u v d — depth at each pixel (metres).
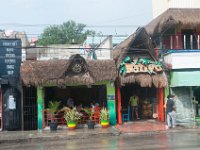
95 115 26.12
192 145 16.38
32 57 30.81
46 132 23.66
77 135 22.28
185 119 26.88
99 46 32.28
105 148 16.44
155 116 28.69
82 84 25.58
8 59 25.52
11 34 31.41
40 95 25.66
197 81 26.59
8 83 25.33
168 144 17.08
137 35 26.34
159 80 26.50
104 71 25.75
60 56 35.59
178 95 27.25
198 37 28.50
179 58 26.72
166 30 29.03
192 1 31.84
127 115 28.12
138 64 26.33
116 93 27.09
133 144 17.67
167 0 33.53
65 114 25.23
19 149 17.78
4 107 25.23
